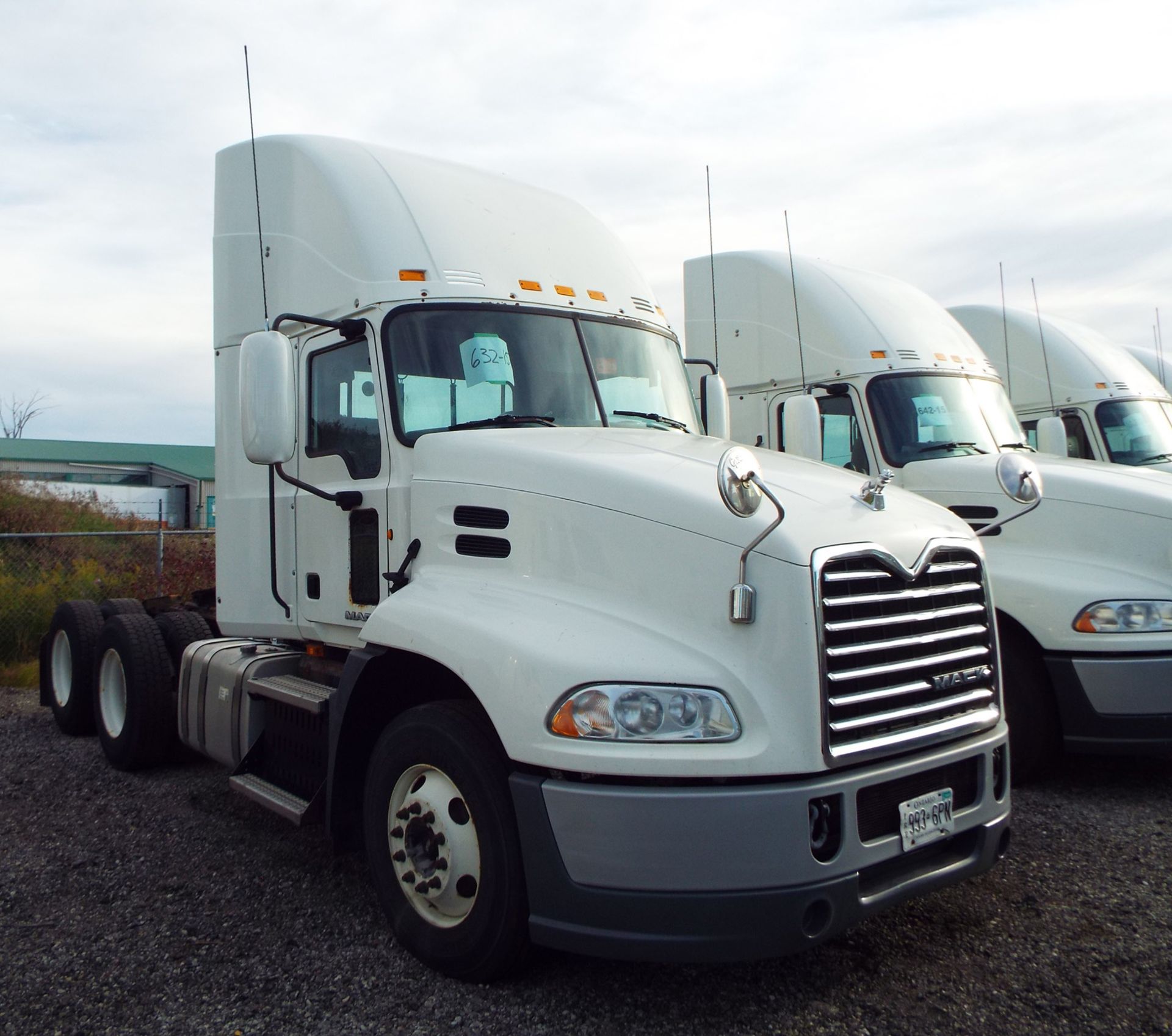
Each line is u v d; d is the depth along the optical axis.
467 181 5.22
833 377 7.88
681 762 3.12
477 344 4.57
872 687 3.39
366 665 4.00
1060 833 5.14
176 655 6.55
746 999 3.50
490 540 3.95
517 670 3.37
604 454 3.93
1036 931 4.01
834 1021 3.36
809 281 8.26
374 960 3.82
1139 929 4.02
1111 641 5.59
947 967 3.72
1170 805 5.59
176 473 40.16
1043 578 5.85
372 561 4.55
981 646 3.86
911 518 3.80
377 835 3.91
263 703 5.18
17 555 13.66
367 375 4.64
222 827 5.44
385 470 4.47
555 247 5.15
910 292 8.73
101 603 8.04
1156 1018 3.36
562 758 3.21
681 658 3.25
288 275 5.18
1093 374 10.52
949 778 3.62
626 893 3.12
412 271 4.61
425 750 3.70
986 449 7.50
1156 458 10.15
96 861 4.91
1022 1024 3.33
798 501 3.54
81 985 3.65
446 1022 3.36
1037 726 5.82
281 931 4.09
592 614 3.48
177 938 4.04
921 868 3.50
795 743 3.15
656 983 3.61
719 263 8.94
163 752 6.53
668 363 5.30
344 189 4.85
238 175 5.60
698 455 4.07
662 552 3.44
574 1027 3.32
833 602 3.28
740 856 3.08
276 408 4.30
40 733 7.84
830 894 3.15
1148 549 5.78
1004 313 11.18
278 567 5.25
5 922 4.20
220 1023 3.38
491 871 3.45
